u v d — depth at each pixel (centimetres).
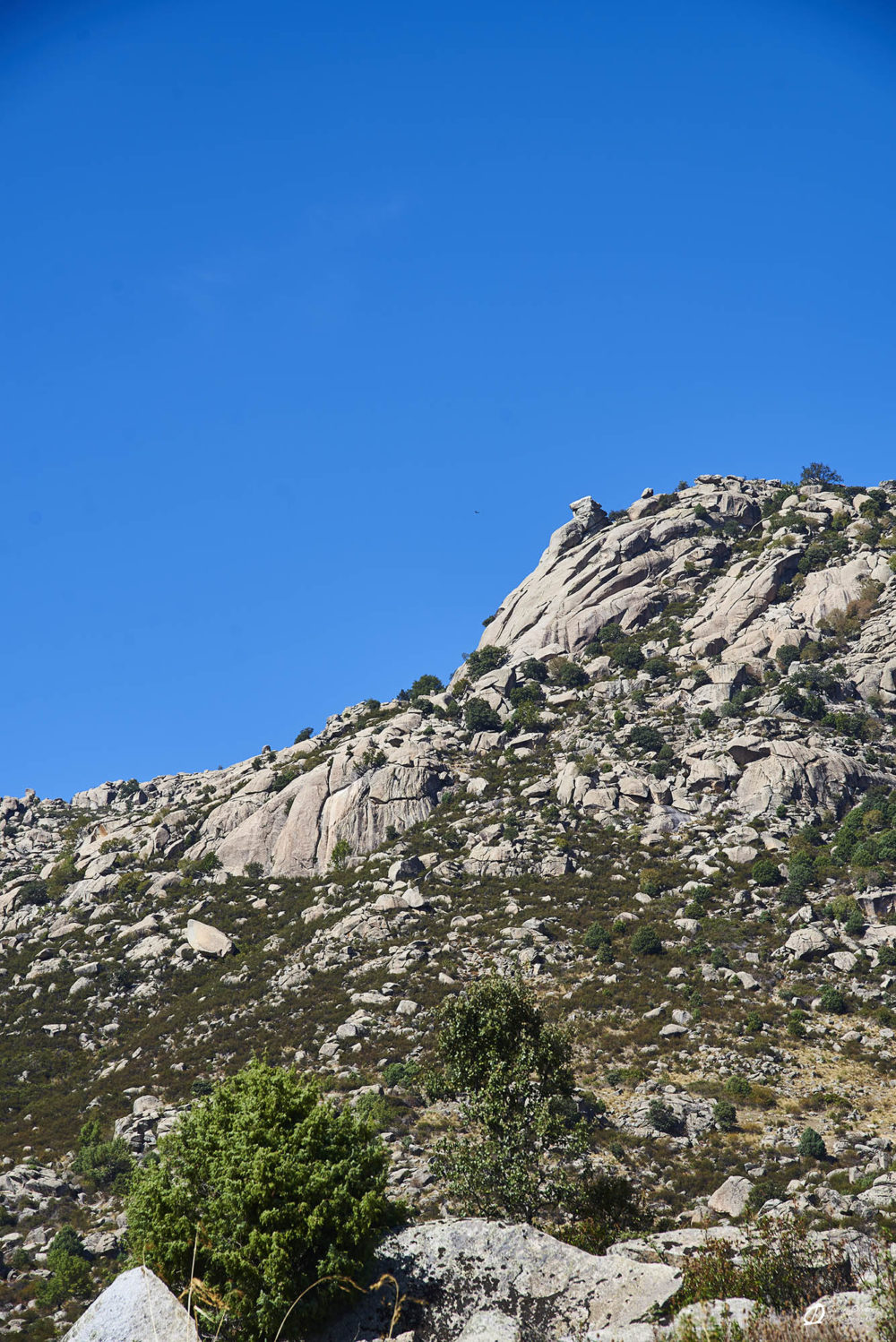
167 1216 1853
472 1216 3078
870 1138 4906
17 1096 6719
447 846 9212
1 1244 4812
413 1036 6325
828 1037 6059
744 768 9419
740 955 7006
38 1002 8050
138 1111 6116
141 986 8094
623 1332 1593
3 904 10331
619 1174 4722
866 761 9375
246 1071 2127
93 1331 1462
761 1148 4938
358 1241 1797
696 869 8250
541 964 7100
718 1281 1716
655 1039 6106
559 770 10094
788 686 10338
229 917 9056
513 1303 1798
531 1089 3412
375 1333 1752
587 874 8400
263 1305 1711
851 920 7106
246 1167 1853
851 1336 1344
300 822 10256
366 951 7738
